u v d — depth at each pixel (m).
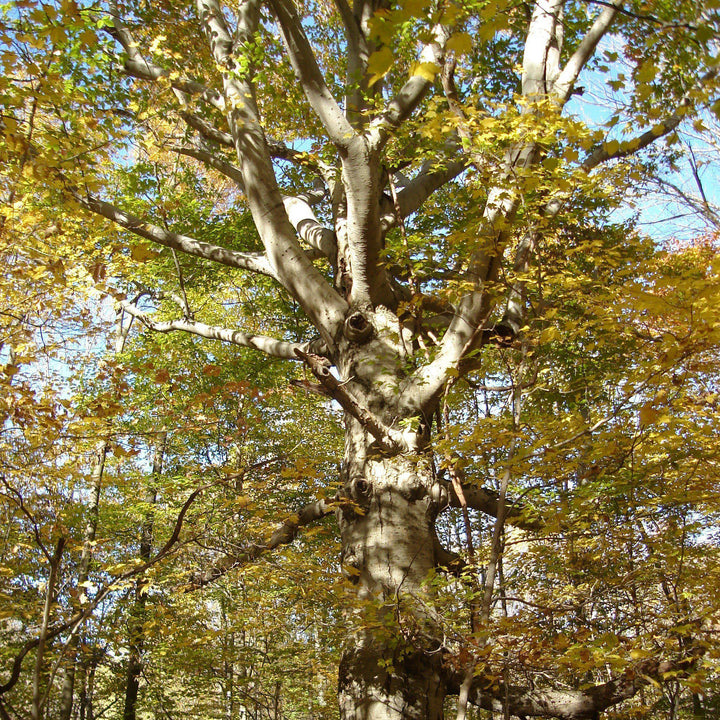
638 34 6.71
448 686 6.38
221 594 10.60
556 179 5.04
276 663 10.88
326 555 8.15
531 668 4.49
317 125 10.58
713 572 5.30
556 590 5.89
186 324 9.62
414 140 8.52
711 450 4.90
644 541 5.48
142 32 9.51
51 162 5.06
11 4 5.01
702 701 7.65
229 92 8.84
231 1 10.84
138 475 12.04
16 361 5.81
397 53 8.45
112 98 8.20
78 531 9.26
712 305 3.44
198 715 11.62
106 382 9.37
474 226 5.27
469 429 5.27
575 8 8.76
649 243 5.11
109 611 9.34
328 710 11.30
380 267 7.98
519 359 5.80
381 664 5.85
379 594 5.92
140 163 10.08
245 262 9.16
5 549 5.74
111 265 7.85
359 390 7.57
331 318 8.11
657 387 4.44
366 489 7.07
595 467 4.93
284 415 13.18
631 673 4.38
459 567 6.71
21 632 6.46
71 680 9.76
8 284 5.81
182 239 9.44
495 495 7.40
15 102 4.70
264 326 14.36
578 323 5.12
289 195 11.29
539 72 6.71
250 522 7.32
